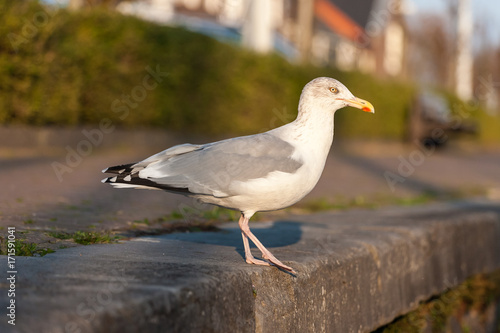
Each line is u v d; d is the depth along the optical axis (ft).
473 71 135.23
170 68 45.21
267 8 67.10
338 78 66.85
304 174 12.12
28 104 35.35
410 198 31.35
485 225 22.03
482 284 21.36
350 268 13.39
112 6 56.65
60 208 18.90
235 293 9.75
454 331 19.06
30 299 7.86
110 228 15.74
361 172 44.96
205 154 11.82
